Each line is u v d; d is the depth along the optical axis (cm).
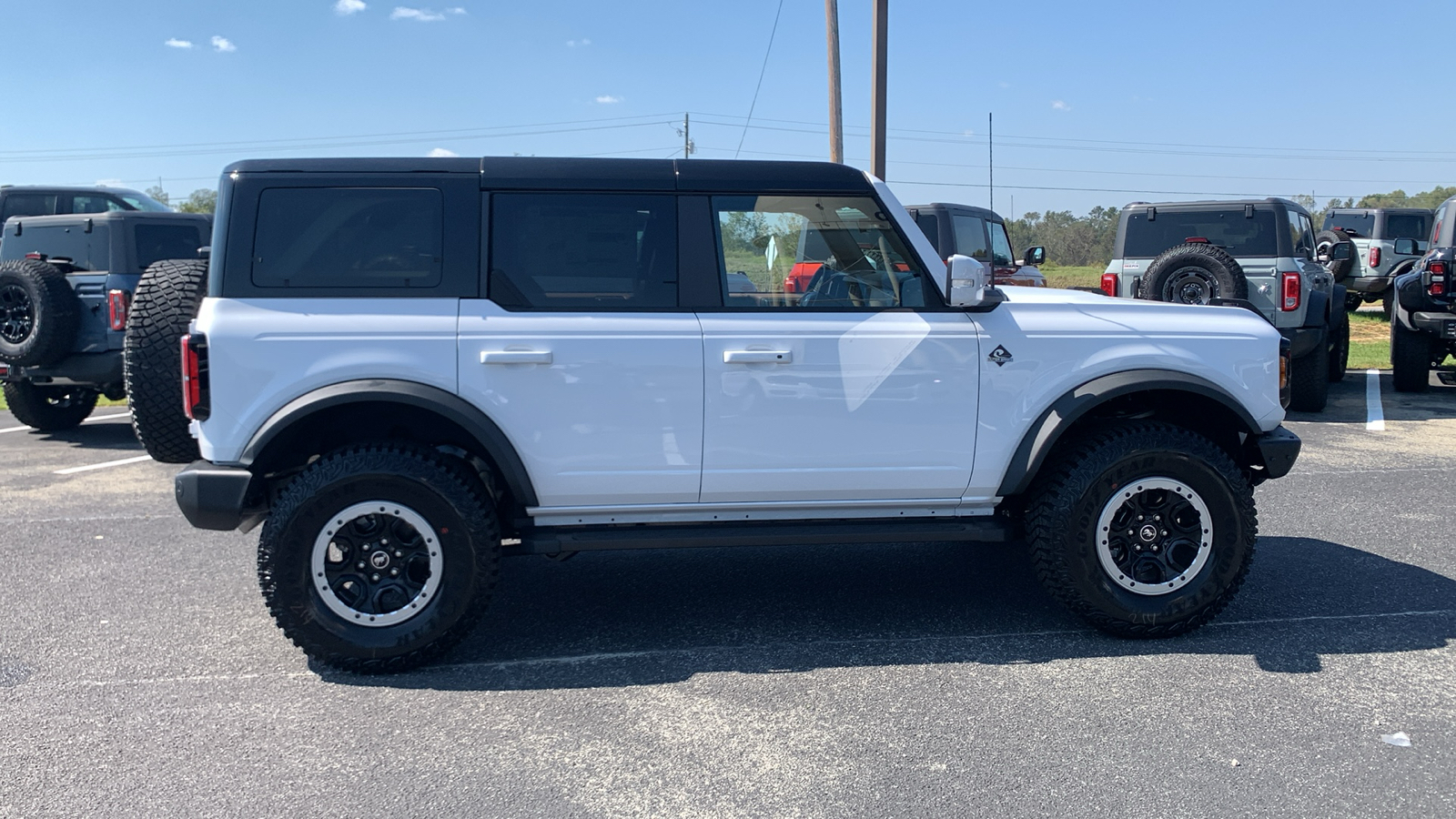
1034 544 413
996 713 347
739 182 404
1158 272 950
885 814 285
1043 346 412
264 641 423
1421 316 1078
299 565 374
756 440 401
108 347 860
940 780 303
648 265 399
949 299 402
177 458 472
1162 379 407
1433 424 934
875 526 419
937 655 401
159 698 367
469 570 382
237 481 373
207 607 464
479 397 384
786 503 411
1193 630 418
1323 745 321
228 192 384
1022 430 414
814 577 505
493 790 301
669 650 411
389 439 414
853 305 412
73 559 540
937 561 530
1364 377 1298
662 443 396
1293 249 970
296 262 384
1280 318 957
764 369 398
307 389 377
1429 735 328
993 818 282
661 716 349
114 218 874
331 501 374
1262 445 425
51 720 349
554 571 518
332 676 386
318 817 287
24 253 916
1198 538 411
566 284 394
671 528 411
